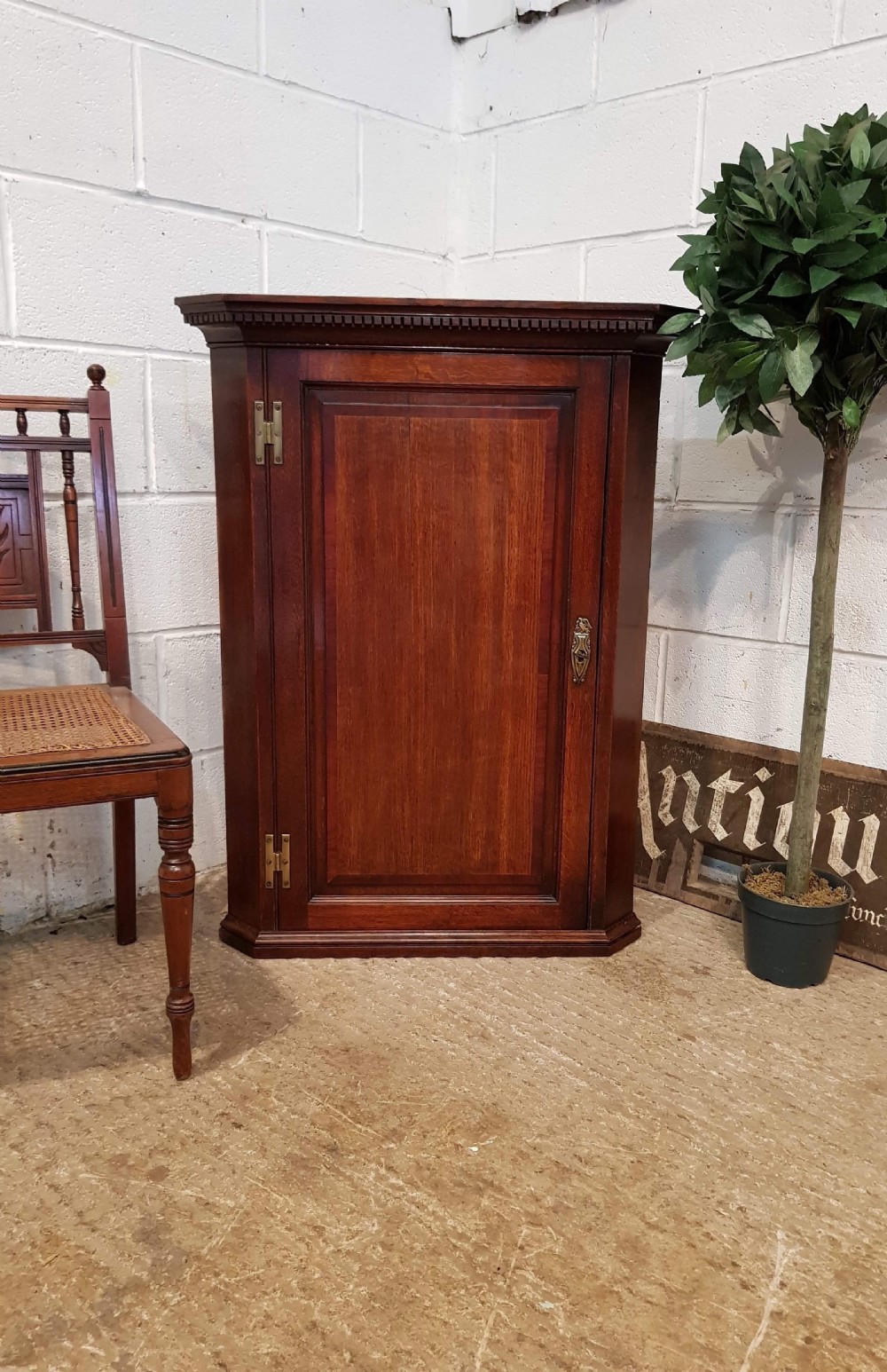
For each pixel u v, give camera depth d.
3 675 1.58
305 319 1.32
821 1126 1.17
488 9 1.93
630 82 1.76
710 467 1.73
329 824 1.52
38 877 1.64
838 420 1.33
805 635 1.65
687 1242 0.99
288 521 1.40
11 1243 0.97
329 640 1.46
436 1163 1.09
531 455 1.41
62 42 1.44
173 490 1.70
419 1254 0.97
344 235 1.88
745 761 1.71
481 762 1.51
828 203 1.16
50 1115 1.16
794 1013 1.41
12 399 1.37
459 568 1.44
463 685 1.48
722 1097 1.22
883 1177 1.09
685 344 1.30
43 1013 1.38
